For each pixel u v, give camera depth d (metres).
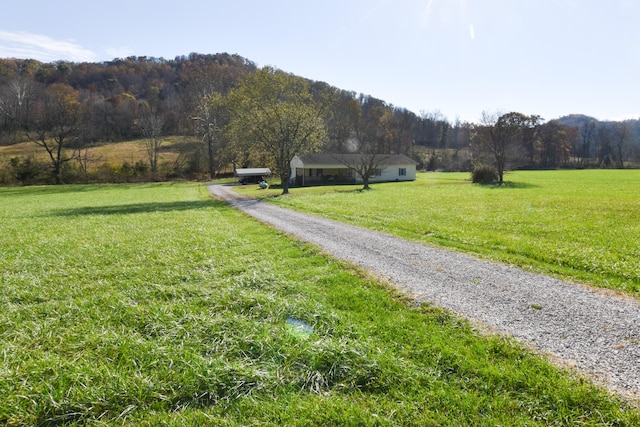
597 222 15.09
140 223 19.22
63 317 6.26
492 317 5.98
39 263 10.38
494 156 54.00
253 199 33.16
